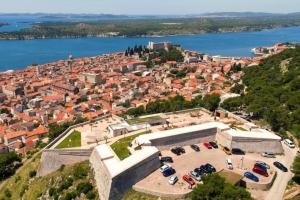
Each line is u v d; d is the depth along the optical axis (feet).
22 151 649.20
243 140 476.13
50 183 460.55
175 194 365.81
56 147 501.15
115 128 536.42
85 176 452.35
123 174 386.11
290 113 594.24
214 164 434.71
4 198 494.18
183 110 650.84
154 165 423.64
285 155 469.98
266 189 383.86
